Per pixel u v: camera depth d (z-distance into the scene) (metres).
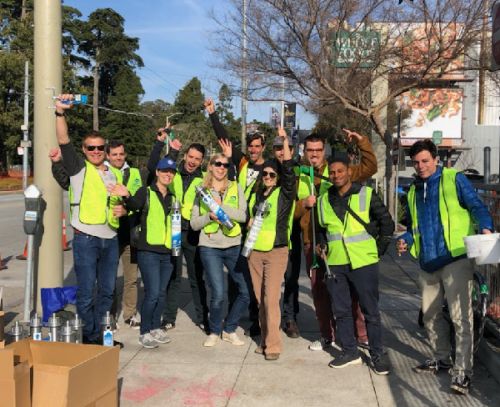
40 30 6.47
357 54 15.77
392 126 27.03
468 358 4.68
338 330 5.35
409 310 7.41
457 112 33.47
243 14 15.99
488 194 5.63
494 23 4.89
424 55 15.70
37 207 5.85
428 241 4.79
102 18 65.81
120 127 63.97
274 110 20.23
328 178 5.52
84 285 5.31
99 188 5.36
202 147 6.48
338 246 5.17
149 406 4.46
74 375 3.46
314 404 4.50
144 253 5.67
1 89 48.66
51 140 6.50
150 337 5.85
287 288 6.27
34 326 4.46
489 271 5.62
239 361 5.46
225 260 5.89
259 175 5.72
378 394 4.68
